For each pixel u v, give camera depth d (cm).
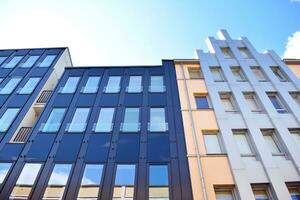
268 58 1873
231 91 1582
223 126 1340
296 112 1424
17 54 2144
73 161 1190
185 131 1330
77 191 1050
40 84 1766
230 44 2034
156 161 1179
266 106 1461
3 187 1079
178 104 1510
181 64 1858
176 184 1067
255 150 1234
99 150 1240
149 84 1688
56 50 2181
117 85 1700
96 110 1494
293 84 1630
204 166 1148
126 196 1030
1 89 1739
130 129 1357
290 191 1085
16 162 1199
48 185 1080
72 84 1728
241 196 1011
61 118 1451
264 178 1098
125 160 1188
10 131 1406
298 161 1155
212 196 1023
